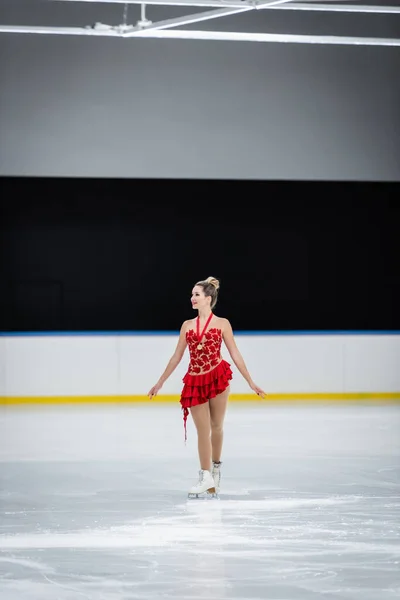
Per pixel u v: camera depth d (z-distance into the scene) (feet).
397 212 88.17
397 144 85.81
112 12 81.82
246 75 84.12
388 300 88.99
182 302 87.86
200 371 38.75
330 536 32.53
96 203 86.02
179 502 38.55
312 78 84.69
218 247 87.61
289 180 86.12
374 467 47.16
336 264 88.38
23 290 86.12
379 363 79.46
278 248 87.92
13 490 41.37
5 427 62.64
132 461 49.44
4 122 82.17
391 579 27.37
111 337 77.30
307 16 84.07
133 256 86.94
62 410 72.23
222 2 53.42
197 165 84.28
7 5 81.20
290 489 41.34
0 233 85.30
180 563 29.12
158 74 83.41
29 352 76.54
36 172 82.74
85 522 34.83
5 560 29.55
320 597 25.71
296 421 65.46
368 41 61.05
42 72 82.28
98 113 82.99
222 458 49.96
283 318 88.69
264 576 27.73
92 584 27.02
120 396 77.51
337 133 85.25
